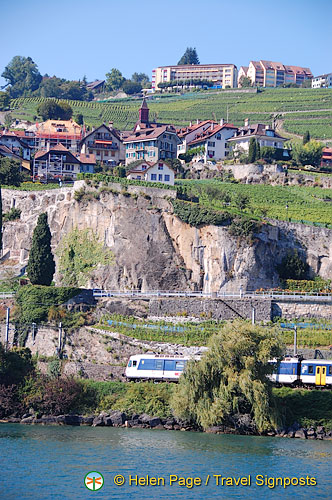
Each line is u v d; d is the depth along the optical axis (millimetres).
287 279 127312
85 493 66125
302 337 107438
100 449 80500
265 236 127625
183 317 113125
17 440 84562
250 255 125250
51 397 98000
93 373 104688
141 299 116375
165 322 112938
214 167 177875
